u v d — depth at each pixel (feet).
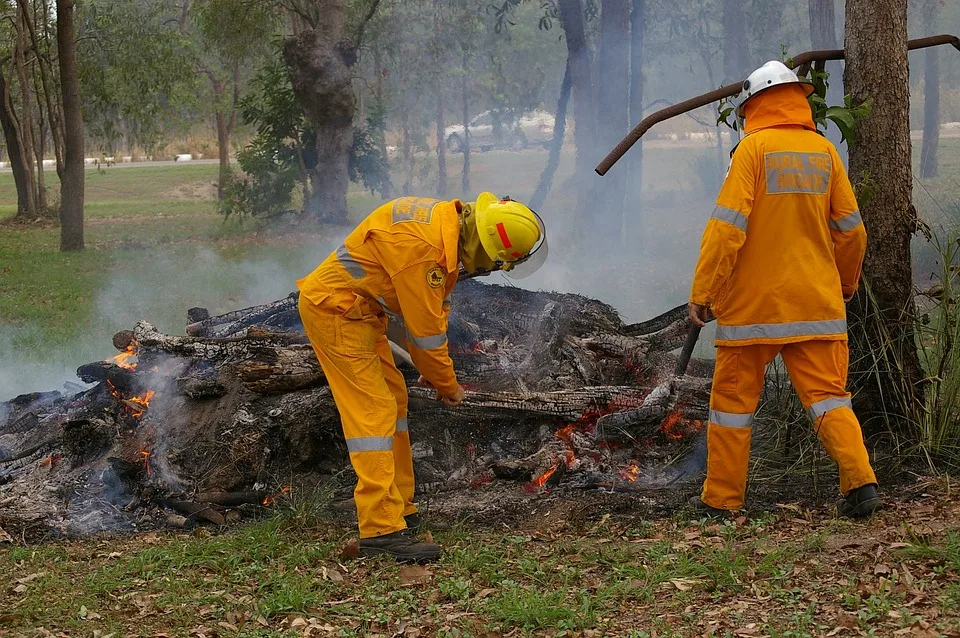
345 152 79.97
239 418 19.53
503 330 22.63
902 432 18.07
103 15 90.48
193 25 104.37
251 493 18.65
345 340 15.21
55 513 18.58
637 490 17.89
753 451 18.92
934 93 79.92
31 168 97.25
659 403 18.97
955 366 17.93
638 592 12.92
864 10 18.03
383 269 15.03
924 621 11.00
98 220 95.04
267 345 20.70
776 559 13.44
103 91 94.17
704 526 15.55
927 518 14.52
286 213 83.20
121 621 13.12
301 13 79.97
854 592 12.10
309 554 15.20
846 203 15.60
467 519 16.99
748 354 15.60
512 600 12.65
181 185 128.36
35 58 96.58
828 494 16.67
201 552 15.78
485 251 15.06
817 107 17.90
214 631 12.53
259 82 82.84
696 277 15.30
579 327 22.30
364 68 100.01
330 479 18.72
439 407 19.12
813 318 15.20
